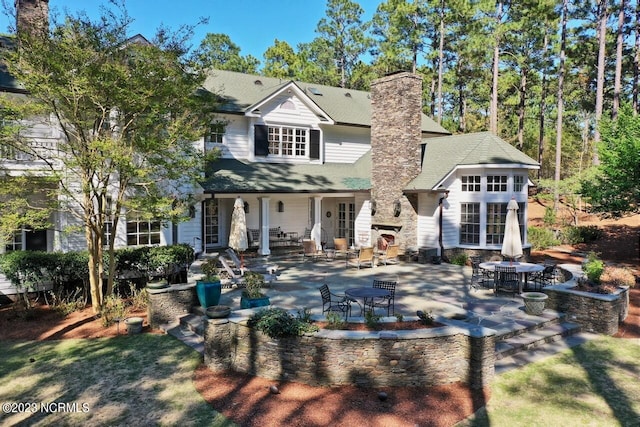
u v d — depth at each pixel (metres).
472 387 8.14
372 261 18.09
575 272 14.27
